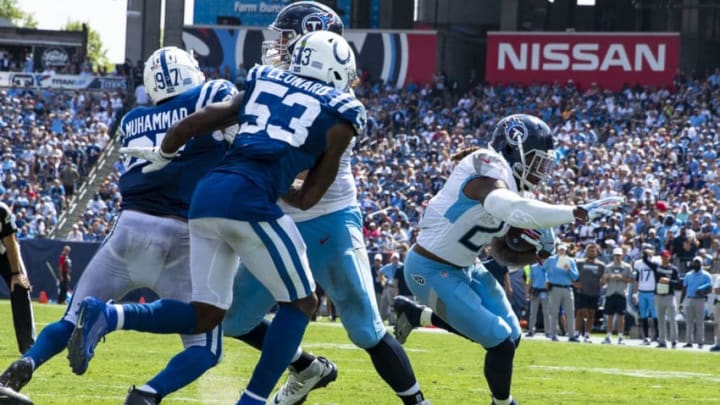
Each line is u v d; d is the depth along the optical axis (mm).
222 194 8523
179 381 8688
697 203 37281
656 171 43031
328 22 10703
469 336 10680
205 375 14742
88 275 9445
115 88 57094
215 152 9500
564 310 29547
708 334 31875
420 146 49844
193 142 9445
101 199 48594
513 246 10945
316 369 10555
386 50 55875
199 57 57781
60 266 39250
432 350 22219
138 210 9461
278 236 8602
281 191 8734
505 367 10562
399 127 53000
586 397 14148
